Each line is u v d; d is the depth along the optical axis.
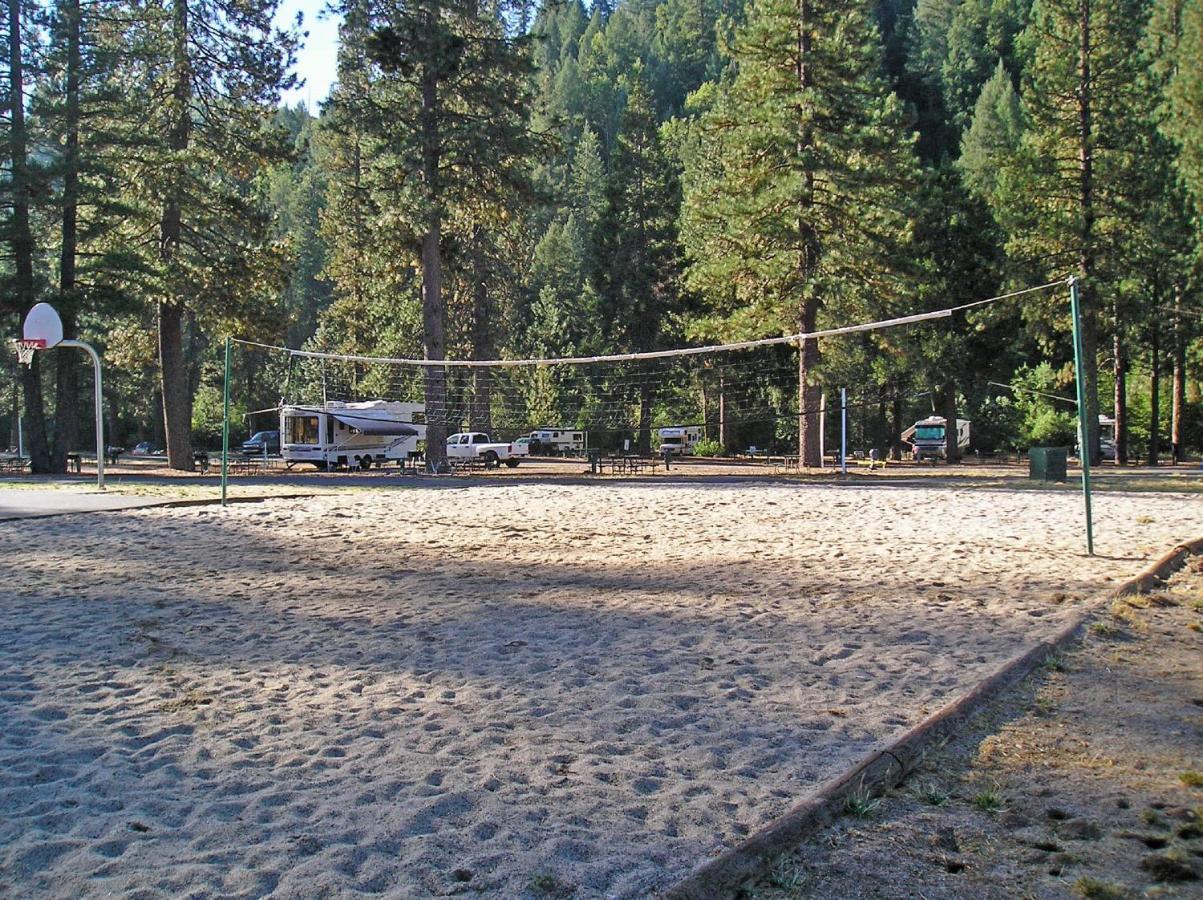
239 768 4.46
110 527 14.83
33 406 29.86
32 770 4.43
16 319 28.72
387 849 3.59
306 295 68.00
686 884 3.28
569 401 50.38
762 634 7.30
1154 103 33.06
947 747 4.78
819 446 30.36
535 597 8.89
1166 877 3.42
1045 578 9.67
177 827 3.81
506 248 41.09
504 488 23.62
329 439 35.62
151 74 28.34
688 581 9.71
